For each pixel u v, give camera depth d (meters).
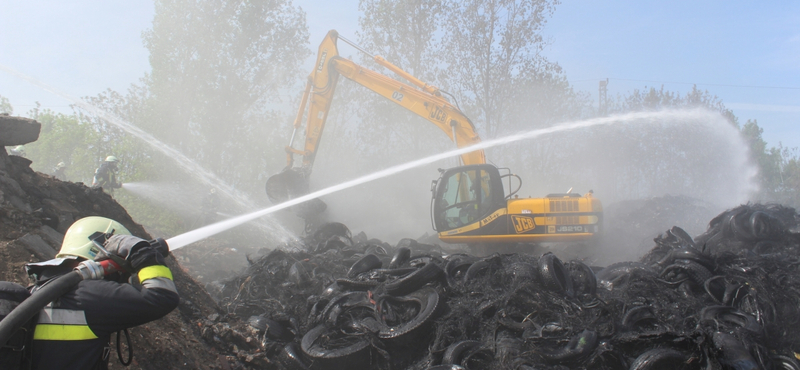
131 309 2.43
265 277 7.62
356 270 7.26
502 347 5.25
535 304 5.84
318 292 7.14
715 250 9.38
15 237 4.08
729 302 6.44
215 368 4.49
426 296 6.02
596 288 6.82
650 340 5.20
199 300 5.24
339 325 6.02
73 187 5.16
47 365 2.32
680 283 6.86
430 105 12.88
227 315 5.33
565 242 11.27
